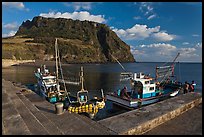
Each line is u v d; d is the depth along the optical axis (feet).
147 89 82.17
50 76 104.17
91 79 205.36
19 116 31.35
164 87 114.01
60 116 33.24
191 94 45.93
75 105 67.62
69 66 434.71
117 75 249.75
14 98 49.57
